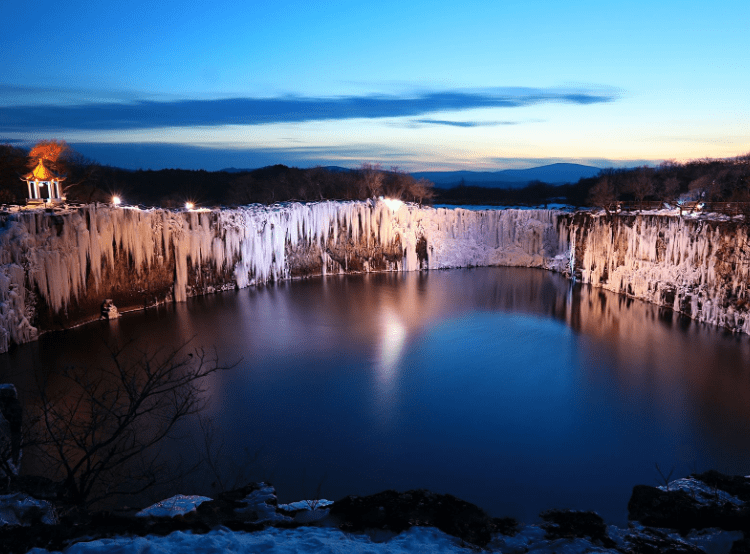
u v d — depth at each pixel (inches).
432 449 864.3
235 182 3644.2
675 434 923.4
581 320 1743.4
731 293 1579.7
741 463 826.8
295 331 1577.3
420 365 1291.8
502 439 902.4
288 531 313.9
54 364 1173.1
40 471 664.4
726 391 1119.0
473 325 1681.8
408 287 2309.3
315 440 887.1
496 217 2942.9
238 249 2209.6
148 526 313.0
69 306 1494.8
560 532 323.3
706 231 1672.0
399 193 3430.1
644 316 1779.0
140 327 1552.7
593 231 2383.1
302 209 2486.5
